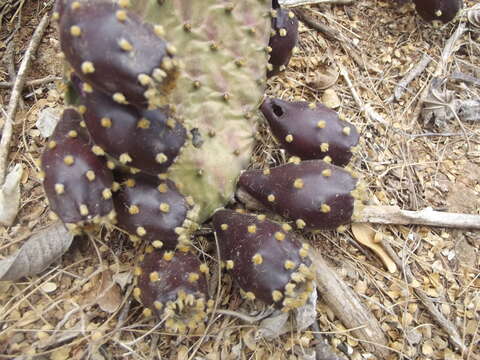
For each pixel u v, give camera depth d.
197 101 0.20
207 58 0.20
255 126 0.23
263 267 0.17
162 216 0.17
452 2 0.31
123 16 0.14
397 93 0.32
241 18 0.21
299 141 0.21
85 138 0.17
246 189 0.21
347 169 0.21
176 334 0.20
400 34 0.35
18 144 0.25
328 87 0.30
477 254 0.25
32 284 0.20
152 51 0.14
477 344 0.22
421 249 0.25
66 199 0.16
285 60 0.25
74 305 0.20
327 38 0.34
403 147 0.29
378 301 0.23
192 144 0.19
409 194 0.27
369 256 0.24
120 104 0.15
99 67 0.14
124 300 0.20
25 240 0.22
